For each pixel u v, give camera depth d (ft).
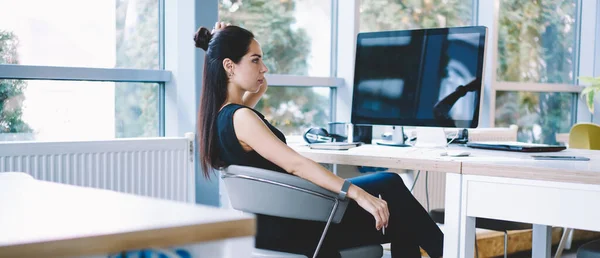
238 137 7.60
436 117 9.51
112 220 2.65
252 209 7.16
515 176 7.19
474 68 9.22
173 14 11.86
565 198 6.92
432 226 8.25
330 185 7.20
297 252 7.08
